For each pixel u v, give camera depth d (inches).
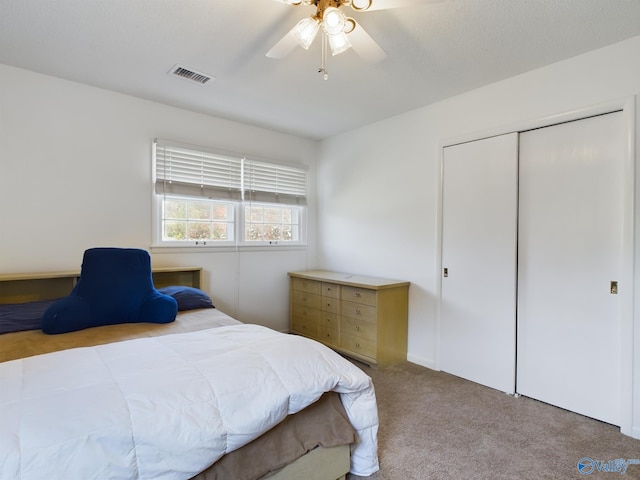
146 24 75.0
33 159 99.2
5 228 95.6
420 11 69.5
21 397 40.4
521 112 97.3
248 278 145.3
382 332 118.6
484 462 68.6
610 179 82.7
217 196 134.3
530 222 96.8
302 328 149.5
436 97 114.3
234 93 111.9
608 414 82.9
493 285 103.8
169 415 41.8
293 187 160.6
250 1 67.4
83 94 106.5
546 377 93.5
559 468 66.9
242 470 47.9
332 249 160.9
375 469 65.0
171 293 106.0
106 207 111.3
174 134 124.4
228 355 55.6
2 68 94.4
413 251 126.0
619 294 81.1
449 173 114.9
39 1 67.1
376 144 140.2
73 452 35.5
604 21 72.3
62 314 79.9
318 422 57.9
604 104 82.4
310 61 90.9
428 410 89.7
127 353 55.2
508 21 72.6
